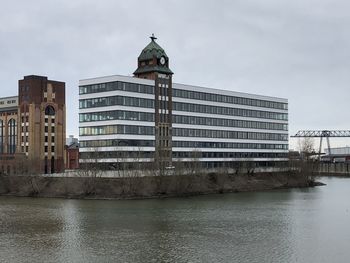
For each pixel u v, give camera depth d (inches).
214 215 4089.6
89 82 6968.5
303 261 2561.5
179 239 3088.1
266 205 4817.9
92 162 5816.9
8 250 2812.5
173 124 7347.4
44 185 5787.4
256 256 2657.5
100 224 3627.0
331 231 3351.4
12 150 7800.2
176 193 5733.3
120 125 6653.5
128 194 5433.1
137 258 2618.1
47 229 3432.6
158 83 7165.4
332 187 7332.7
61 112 7731.3
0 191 5979.3
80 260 2591.0
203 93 7859.3
